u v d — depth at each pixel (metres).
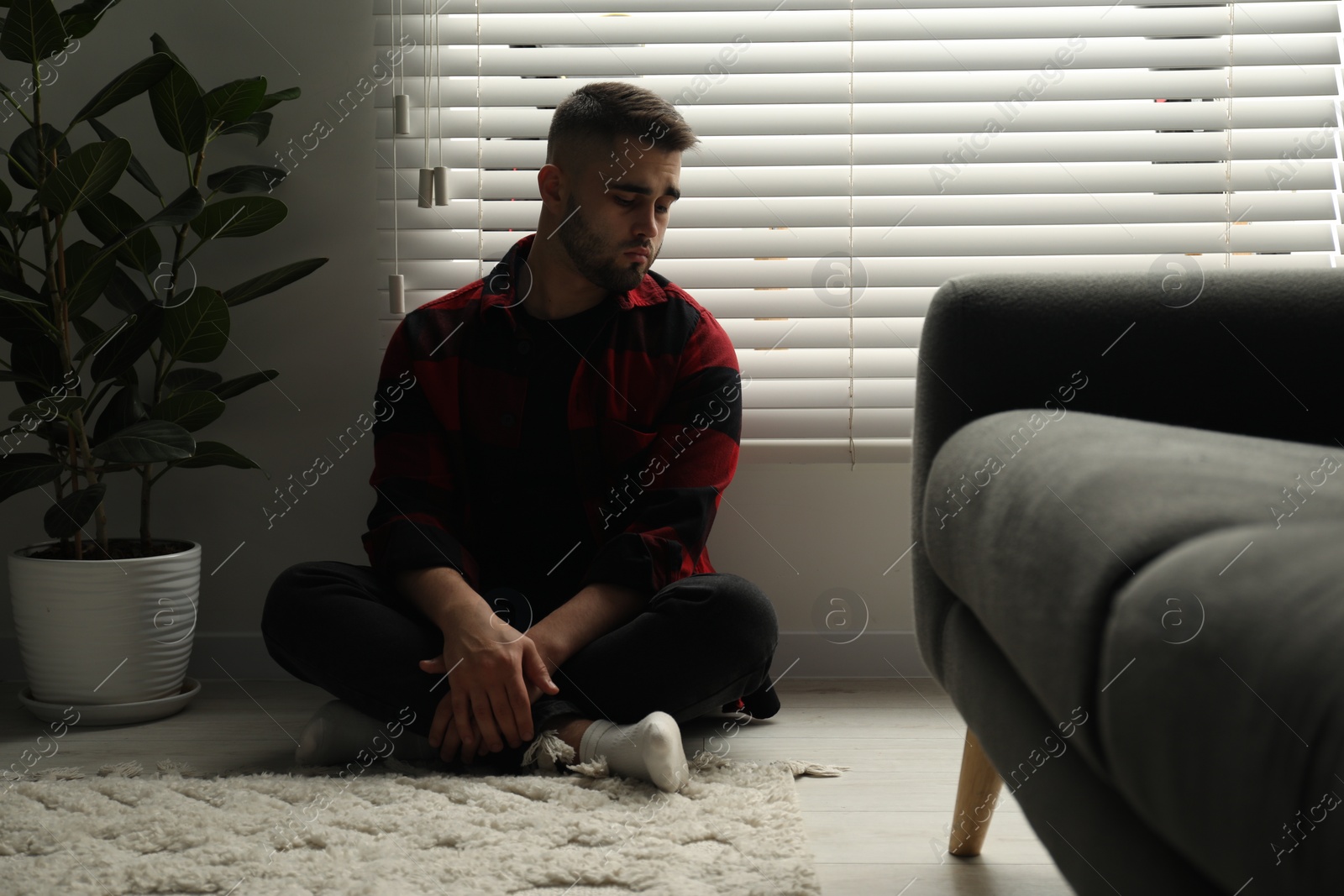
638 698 1.31
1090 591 0.44
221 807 1.14
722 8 1.79
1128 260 1.83
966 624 0.80
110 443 1.43
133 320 1.49
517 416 1.51
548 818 1.10
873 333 1.83
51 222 1.78
